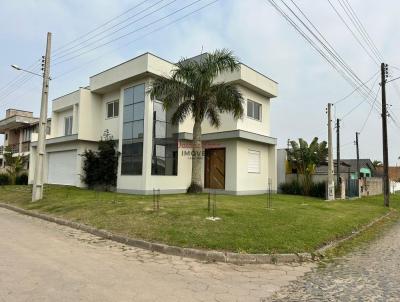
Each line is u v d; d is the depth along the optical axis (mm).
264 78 22141
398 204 25250
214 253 7363
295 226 10070
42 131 16938
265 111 23156
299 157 24484
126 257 7242
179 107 16750
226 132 19844
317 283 5836
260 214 11328
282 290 5438
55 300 4500
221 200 14703
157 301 4680
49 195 17984
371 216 15375
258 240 8211
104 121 23469
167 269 6441
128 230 9344
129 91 20641
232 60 16078
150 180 18828
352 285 5715
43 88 17047
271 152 23219
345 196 24875
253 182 21547
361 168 47656
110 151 21359
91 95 23469
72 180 24156
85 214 11898
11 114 43156
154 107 19516
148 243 8164
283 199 18328
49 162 27375
